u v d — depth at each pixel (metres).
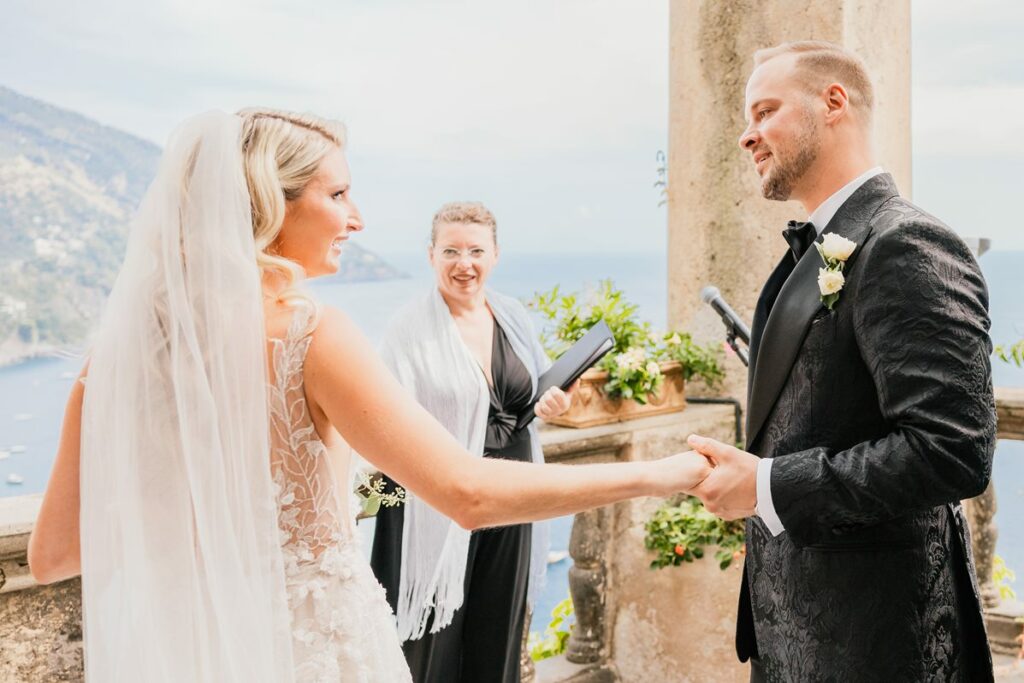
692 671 3.41
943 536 1.71
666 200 4.12
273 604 1.29
